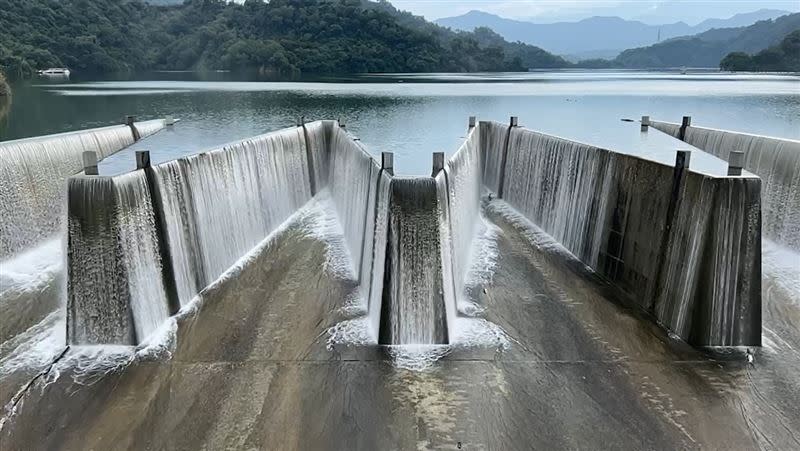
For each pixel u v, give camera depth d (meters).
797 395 15.34
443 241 18.19
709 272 17.16
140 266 17.58
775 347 17.61
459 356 17.00
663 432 13.95
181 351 17.06
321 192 34.41
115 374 15.91
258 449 13.24
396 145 33.72
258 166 26.38
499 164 34.44
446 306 17.84
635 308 19.94
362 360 16.73
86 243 16.77
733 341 17.52
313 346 17.44
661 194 19.16
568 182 25.75
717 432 13.97
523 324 18.88
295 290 21.19
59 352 16.94
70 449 13.21
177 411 14.45
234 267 23.22
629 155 21.22
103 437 13.58
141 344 17.30
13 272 22.80
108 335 17.17
